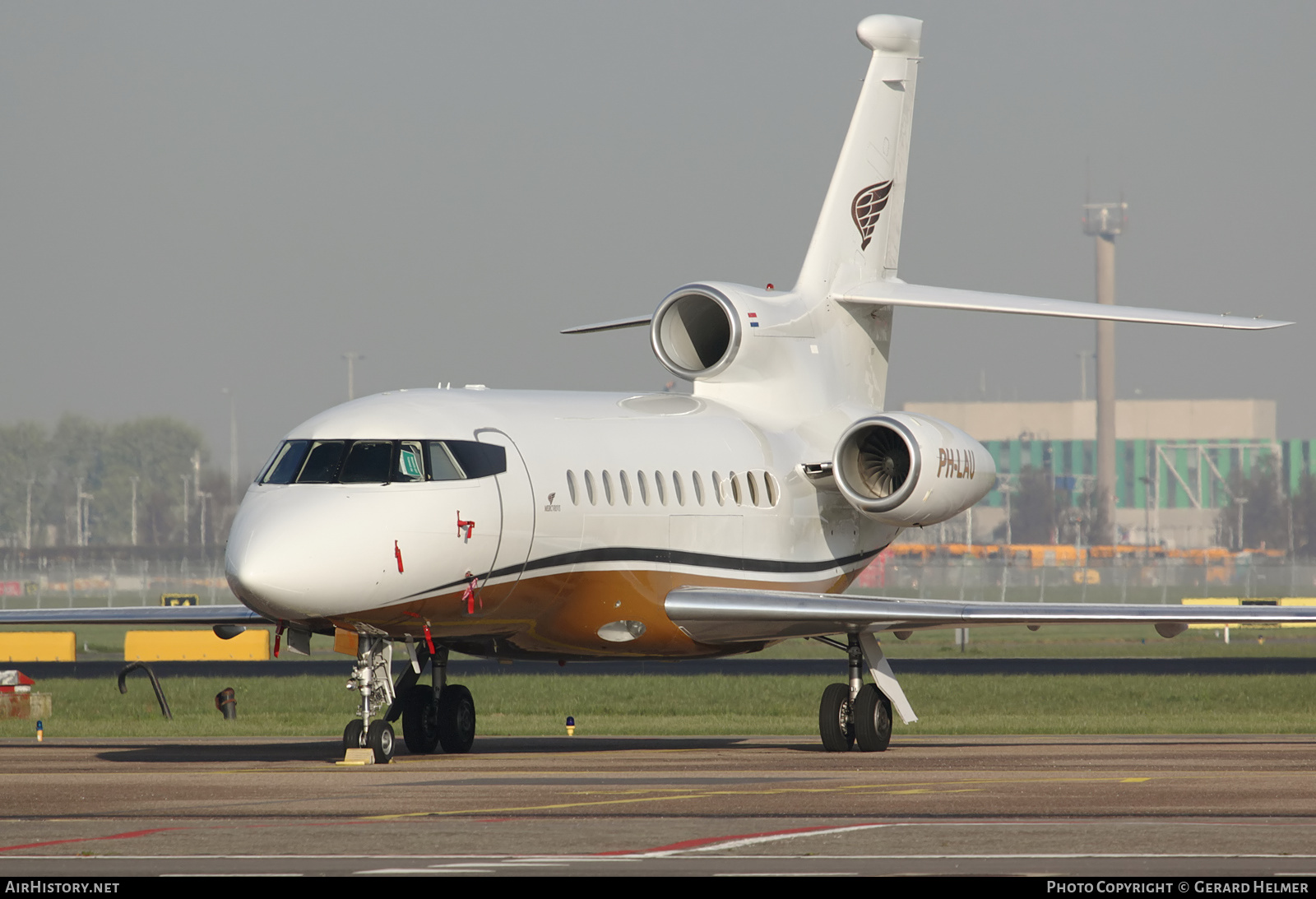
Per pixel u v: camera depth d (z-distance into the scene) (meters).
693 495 86.38
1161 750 84.94
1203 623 81.81
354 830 49.56
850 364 99.12
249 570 68.62
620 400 88.38
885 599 83.31
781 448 92.81
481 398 80.56
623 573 82.38
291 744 93.56
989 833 48.34
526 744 93.19
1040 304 89.06
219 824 51.16
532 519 77.06
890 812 53.88
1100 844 46.22
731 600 82.62
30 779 67.44
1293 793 59.47
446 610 74.50
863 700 84.94
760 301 94.88
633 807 55.56
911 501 87.75
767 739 97.12
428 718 84.56
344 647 75.69
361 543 70.50
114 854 45.25
